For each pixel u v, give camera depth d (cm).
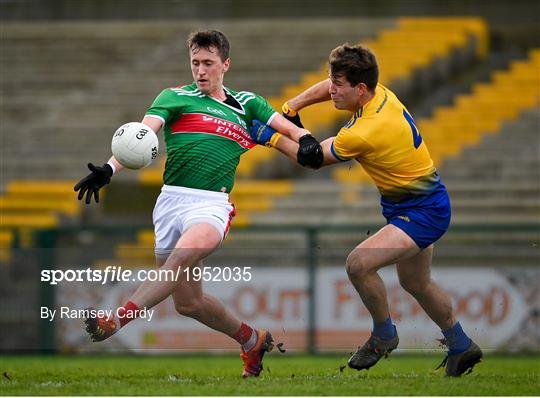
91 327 2323
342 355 4359
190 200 2505
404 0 8150
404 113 2486
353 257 2442
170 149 2519
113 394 2184
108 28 8181
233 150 2531
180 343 4434
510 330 4400
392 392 2200
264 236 5438
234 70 7419
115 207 6244
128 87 7444
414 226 2448
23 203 6128
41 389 2308
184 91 2528
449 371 2625
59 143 6812
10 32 8169
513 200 5856
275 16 8250
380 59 7425
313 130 6612
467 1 8112
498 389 2284
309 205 5919
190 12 8325
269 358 4153
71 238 4800
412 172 2452
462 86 7431
